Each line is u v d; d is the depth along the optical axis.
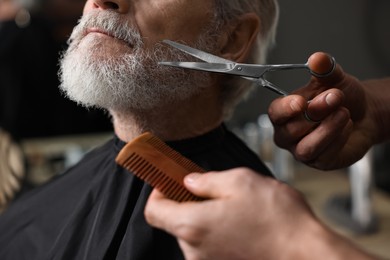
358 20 1.85
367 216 1.32
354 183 1.33
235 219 0.38
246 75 0.60
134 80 0.60
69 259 0.64
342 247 0.36
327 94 0.56
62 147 1.73
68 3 1.74
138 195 0.65
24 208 0.76
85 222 0.67
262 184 0.39
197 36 0.64
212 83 0.68
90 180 0.73
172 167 0.48
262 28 0.74
